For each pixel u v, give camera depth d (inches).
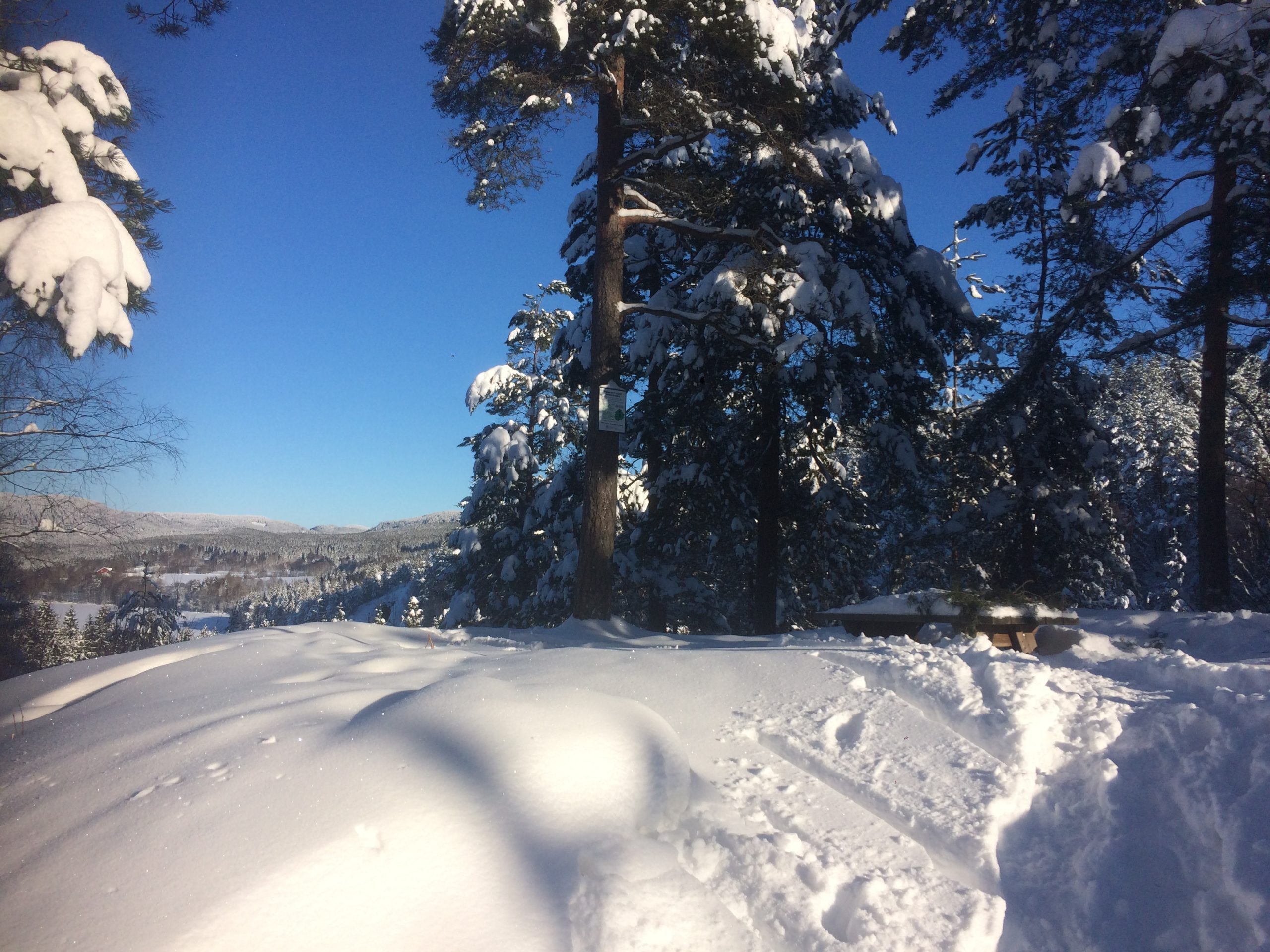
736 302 434.6
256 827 110.0
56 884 101.7
